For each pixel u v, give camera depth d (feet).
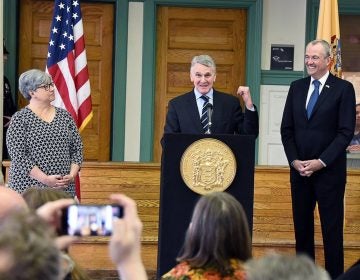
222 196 8.05
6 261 4.63
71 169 15.83
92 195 19.10
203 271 7.90
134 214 5.81
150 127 26.11
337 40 20.71
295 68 26.22
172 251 12.75
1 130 19.29
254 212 19.17
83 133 26.23
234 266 7.91
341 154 15.42
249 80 26.17
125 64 25.98
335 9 20.79
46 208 6.40
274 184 19.19
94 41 26.17
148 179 19.13
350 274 9.23
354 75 26.17
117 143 26.00
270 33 26.25
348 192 19.03
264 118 26.14
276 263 5.11
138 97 26.11
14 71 25.70
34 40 26.12
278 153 26.16
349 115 15.31
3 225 4.88
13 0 25.64
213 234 7.89
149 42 26.02
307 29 26.09
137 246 5.72
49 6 26.16
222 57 26.50
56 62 19.84
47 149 15.48
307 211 15.62
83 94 19.95
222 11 26.43
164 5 26.27
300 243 15.75
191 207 12.73
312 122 15.44
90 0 25.99
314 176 15.43
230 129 14.47
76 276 7.72
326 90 15.47
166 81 26.40
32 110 15.66
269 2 26.22
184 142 12.70
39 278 4.68
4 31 25.57
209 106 14.48
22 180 15.40
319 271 5.18
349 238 19.03
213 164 12.71
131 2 25.99
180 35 26.40
